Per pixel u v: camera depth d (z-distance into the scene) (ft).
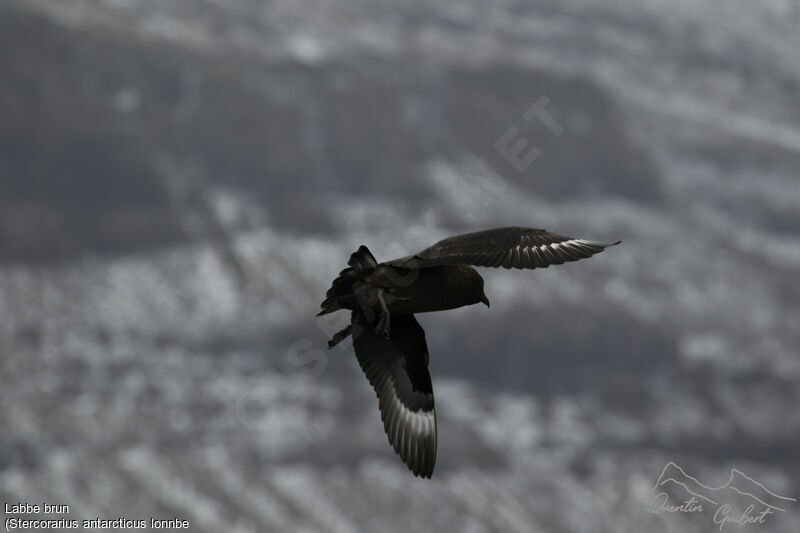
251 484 206.39
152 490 198.70
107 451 209.05
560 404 283.38
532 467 241.76
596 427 271.08
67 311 267.39
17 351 242.78
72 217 319.47
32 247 298.56
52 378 237.25
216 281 295.48
